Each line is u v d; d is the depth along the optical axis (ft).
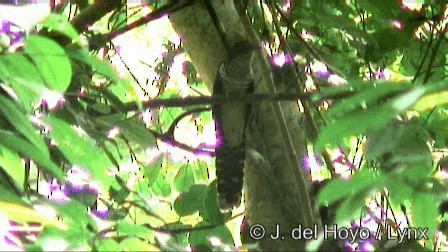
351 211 6.71
